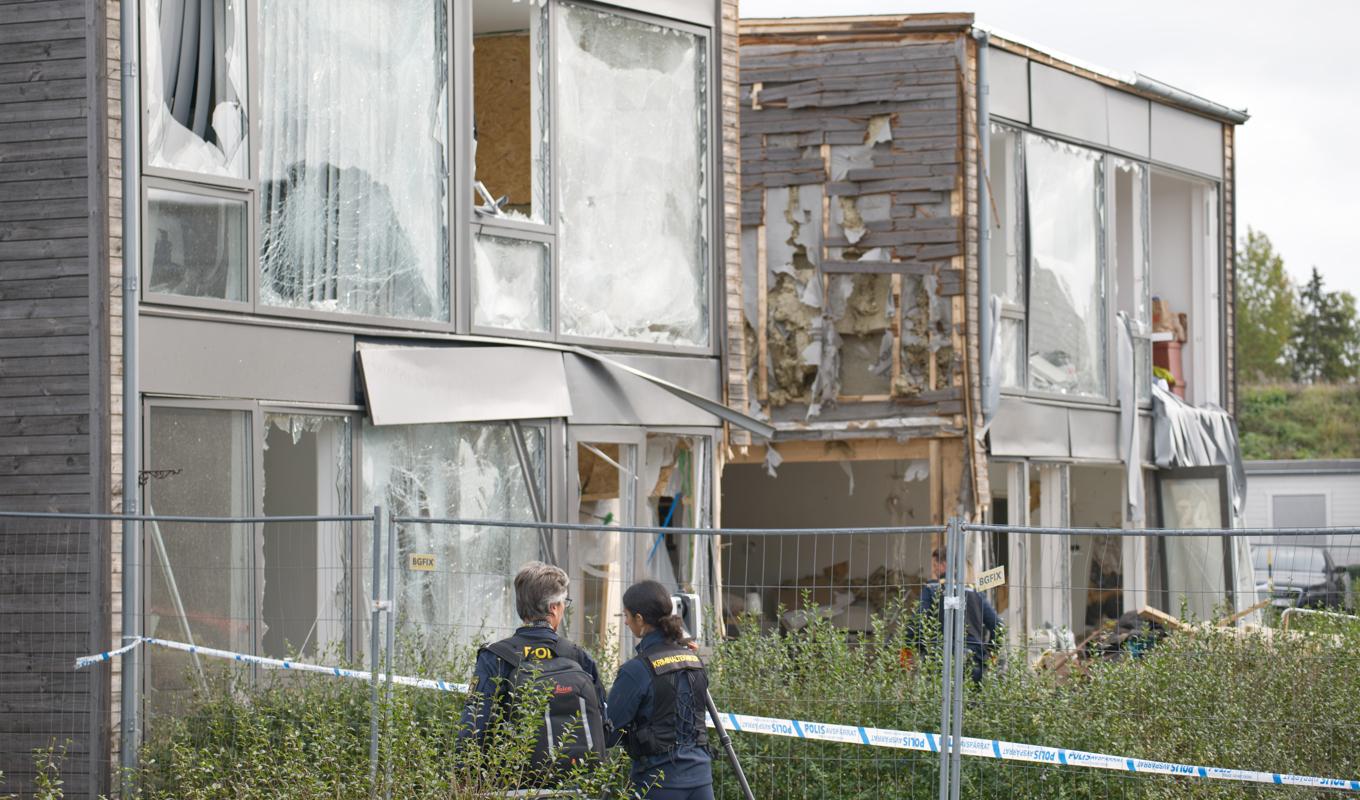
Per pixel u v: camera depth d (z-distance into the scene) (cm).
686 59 1480
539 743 773
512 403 1280
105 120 1045
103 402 1032
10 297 1052
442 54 1285
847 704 947
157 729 1012
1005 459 1928
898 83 1897
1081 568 2294
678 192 1470
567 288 1373
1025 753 862
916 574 2253
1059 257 2044
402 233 1252
